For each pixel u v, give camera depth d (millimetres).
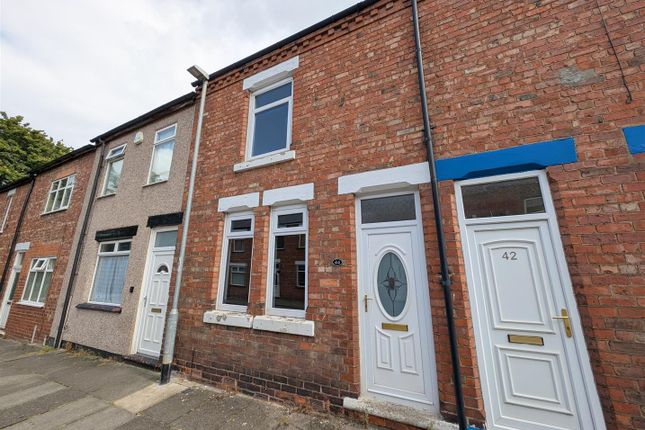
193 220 5973
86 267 7891
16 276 10547
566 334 2852
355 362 3730
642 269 2641
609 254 2768
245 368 4516
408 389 3482
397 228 3980
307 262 4441
